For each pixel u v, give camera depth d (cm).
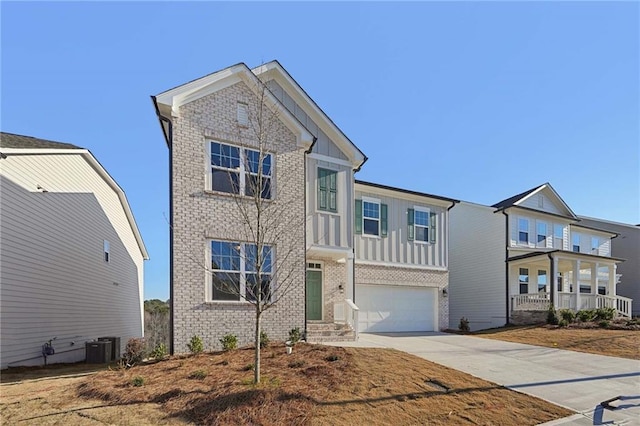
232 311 1077
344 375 770
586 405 725
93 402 638
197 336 1017
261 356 900
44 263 1277
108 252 1847
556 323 1794
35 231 1233
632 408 714
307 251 1309
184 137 1070
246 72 1173
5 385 796
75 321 1480
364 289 1673
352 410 622
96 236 1697
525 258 2025
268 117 1196
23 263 1164
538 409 697
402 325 1745
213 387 677
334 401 647
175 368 818
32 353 1194
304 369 792
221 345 1043
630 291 2994
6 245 1091
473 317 2264
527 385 829
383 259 1711
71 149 1445
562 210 2528
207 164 1099
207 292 1054
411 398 693
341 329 1326
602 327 1683
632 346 1280
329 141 1410
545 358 1112
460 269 2380
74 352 1459
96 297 1691
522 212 2239
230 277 1089
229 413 578
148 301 3881
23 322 1156
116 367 921
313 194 1340
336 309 1490
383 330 1694
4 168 1099
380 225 1723
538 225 2338
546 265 2256
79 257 1527
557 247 2433
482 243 2270
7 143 1166
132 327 2292
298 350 962
